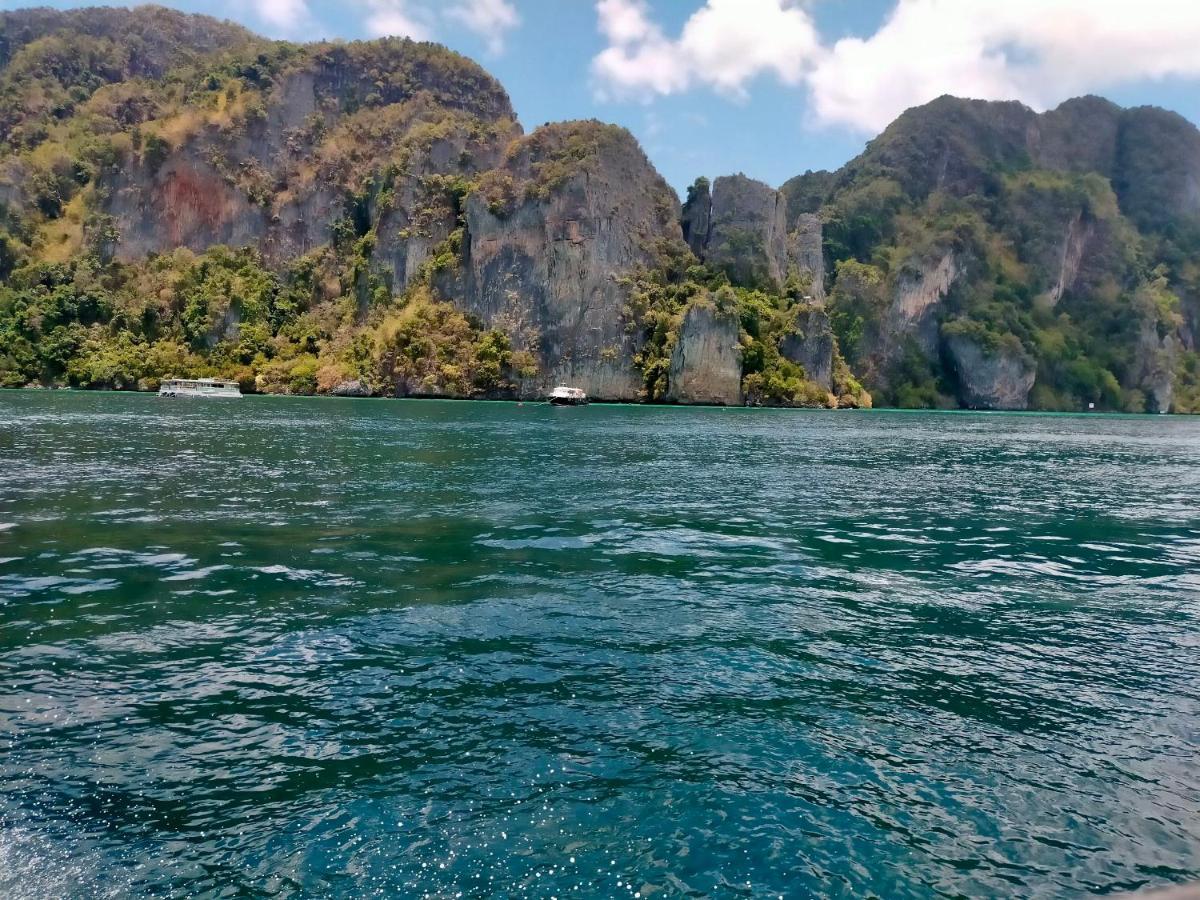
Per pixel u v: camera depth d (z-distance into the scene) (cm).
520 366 11556
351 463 2902
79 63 18488
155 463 2773
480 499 2106
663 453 3622
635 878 554
